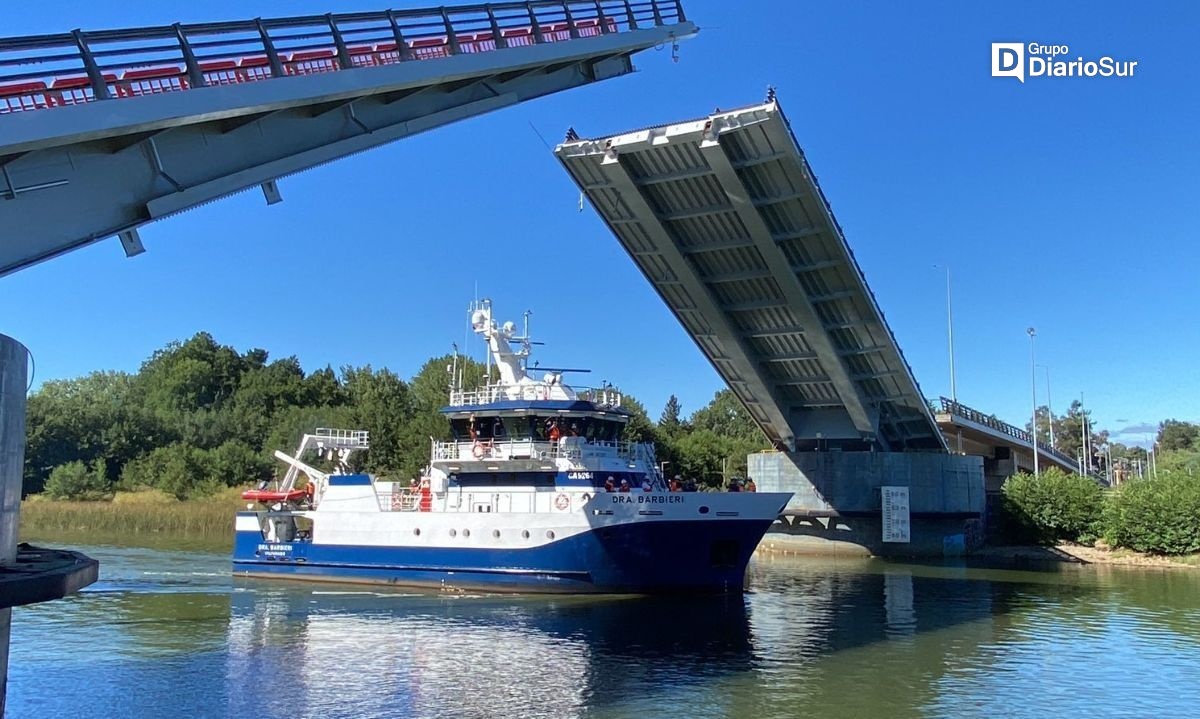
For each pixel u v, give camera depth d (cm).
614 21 2361
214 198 1606
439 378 6612
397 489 2867
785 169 2617
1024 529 4422
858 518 4156
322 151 1755
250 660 1691
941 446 4131
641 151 2664
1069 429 11575
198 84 1400
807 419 4088
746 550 2572
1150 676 1627
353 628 2016
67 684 1504
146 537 4666
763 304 3234
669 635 1959
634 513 2439
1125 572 3497
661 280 3259
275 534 2916
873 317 3194
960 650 1844
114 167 1427
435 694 1452
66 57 1237
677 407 10200
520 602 2383
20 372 904
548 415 2642
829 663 1708
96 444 6800
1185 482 4097
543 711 1360
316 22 1598
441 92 1981
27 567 872
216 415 7731
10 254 1312
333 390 8975
